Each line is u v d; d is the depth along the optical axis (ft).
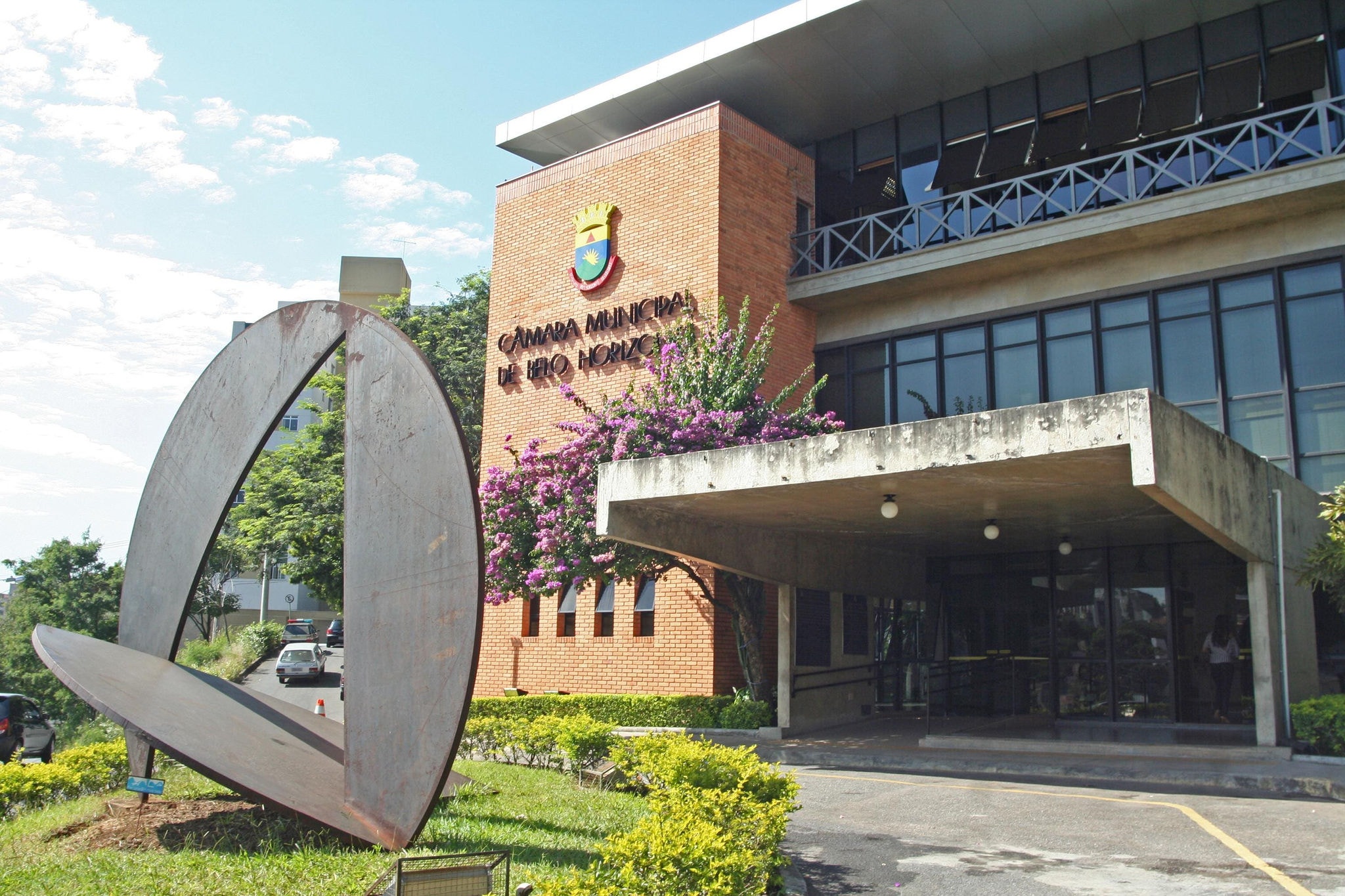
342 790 27.02
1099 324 65.21
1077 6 65.36
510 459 78.07
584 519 56.85
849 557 62.28
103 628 176.86
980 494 44.29
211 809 29.81
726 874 18.86
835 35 69.26
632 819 30.99
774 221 74.43
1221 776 39.24
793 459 42.86
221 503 32.71
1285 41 63.46
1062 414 36.52
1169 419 36.40
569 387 67.05
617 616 70.08
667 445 56.39
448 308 134.82
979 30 68.13
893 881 26.23
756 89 75.46
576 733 41.01
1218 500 40.06
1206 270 61.57
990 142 73.92
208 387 34.01
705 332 64.95
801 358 74.90
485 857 19.11
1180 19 66.13
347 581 27.30
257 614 233.55
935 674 67.82
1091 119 69.82
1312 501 52.65
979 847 30.14
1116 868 26.91
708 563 52.65
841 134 80.84
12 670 165.99
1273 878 25.25
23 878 22.06
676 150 72.69
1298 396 57.93
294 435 213.66
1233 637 56.44
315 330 30.96
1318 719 42.45
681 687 65.62
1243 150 63.57
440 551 25.77
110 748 40.81
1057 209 69.82
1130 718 59.26
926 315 71.97
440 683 25.04
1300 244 58.75
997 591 66.28
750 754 30.71
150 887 21.06
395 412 27.53
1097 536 57.52
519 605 76.64
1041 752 48.88
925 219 74.95
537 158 88.74
